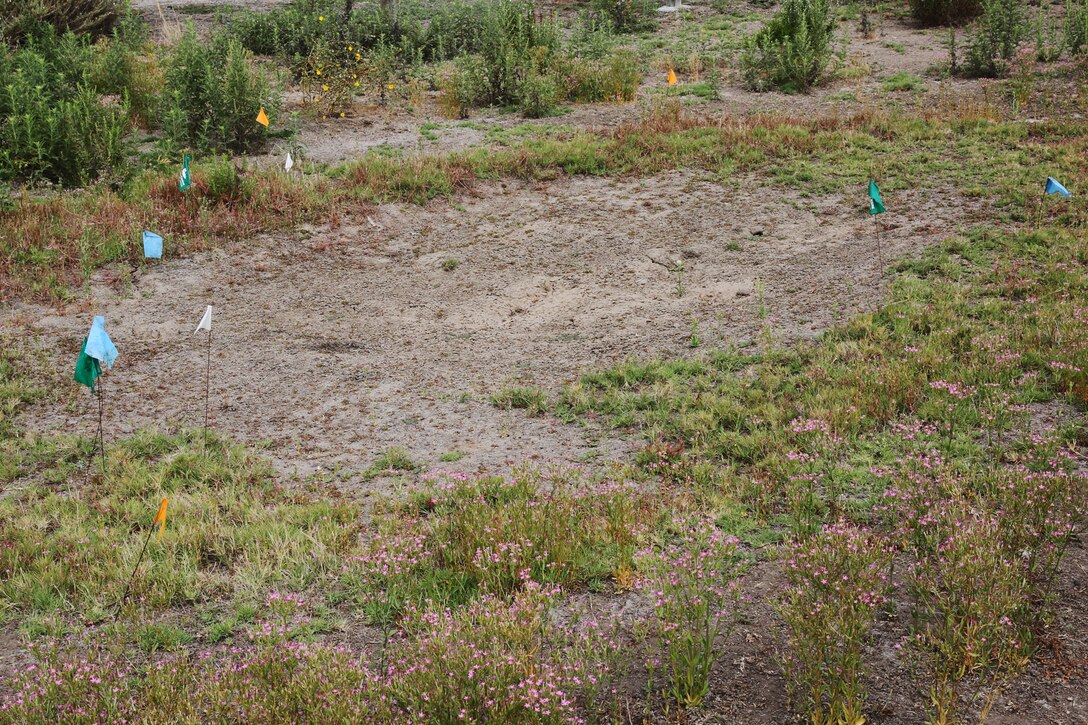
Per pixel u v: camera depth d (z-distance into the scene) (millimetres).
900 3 23688
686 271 11234
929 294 9836
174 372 9297
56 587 6082
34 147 13445
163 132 15914
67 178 13578
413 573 6078
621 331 9969
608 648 5176
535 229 12500
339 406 8672
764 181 13500
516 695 4480
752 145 14578
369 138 15797
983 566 5160
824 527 6016
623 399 8484
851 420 7605
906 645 5168
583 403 8461
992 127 14703
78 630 5652
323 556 6227
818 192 13047
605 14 22406
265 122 12969
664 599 5309
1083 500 6281
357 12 21594
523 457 7680
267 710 4535
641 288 10922
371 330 10227
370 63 18688
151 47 20281
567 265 11570
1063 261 10328
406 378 9188
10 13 18703
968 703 4770
